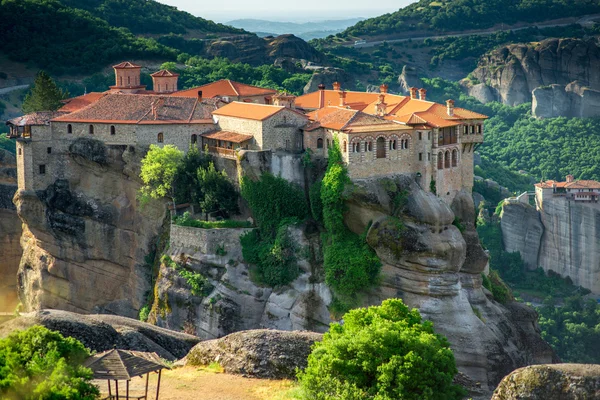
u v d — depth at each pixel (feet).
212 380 312.50
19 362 255.50
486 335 458.09
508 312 506.07
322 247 479.41
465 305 463.42
